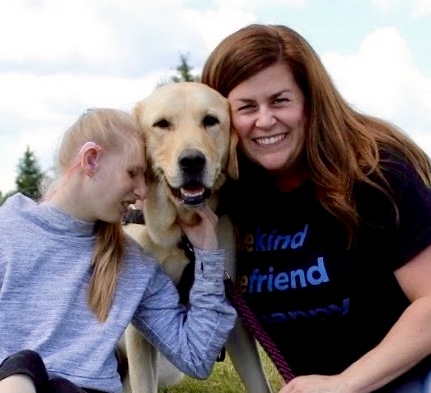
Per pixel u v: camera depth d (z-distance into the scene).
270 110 1.88
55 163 1.86
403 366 1.78
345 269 1.87
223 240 2.03
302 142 1.90
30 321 1.78
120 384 1.81
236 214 2.02
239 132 1.94
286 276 1.92
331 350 1.94
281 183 1.96
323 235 1.88
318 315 1.91
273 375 2.54
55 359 1.76
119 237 1.87
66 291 1.80
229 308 1.89
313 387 1.78
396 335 1.79
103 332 1.80
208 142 2.01
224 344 1.98
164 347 1.89
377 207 1.83
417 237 1.81
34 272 1.80
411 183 1.83
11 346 1.76
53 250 1.81
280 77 1.87
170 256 2.04
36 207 1.84
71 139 1.84
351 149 1.86
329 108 1.87
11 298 1.78
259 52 1.88
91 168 1.81
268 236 1.95
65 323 1.78
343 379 1.78
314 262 1.89
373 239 1.85
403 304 1.88
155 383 2.15
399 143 1.89
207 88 2.04
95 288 1.81
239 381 2.54
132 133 1.86
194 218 1.99
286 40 1.90
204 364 1.88
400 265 1.83
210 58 2.03
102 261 1.83
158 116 2.04
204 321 1.87
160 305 1.90
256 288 1.96
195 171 1.97
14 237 1.81
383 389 1.85
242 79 1.91
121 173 1.82
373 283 1.88
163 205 2.02
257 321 1.94
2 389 1.58
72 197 1.83
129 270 1.87
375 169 1.83
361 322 1.91
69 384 1.64
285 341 1.98
